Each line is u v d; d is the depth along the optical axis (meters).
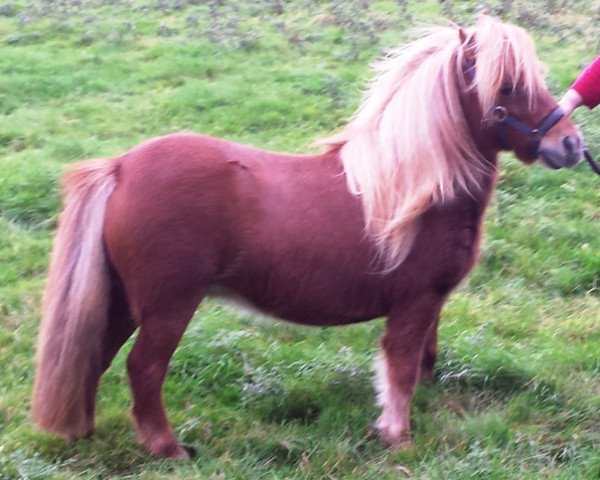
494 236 6.58
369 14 13.93
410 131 3.88
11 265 6.13
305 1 15.38
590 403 4.49
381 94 4.03
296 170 3.97
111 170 3.82
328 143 4.11
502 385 4.71
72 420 3.93
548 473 3.90
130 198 3.73
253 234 3.82
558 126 3.92
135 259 3.74
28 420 4.27
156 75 11.22
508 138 3.97
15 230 6.66
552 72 10.55
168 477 3.78
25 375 4.77
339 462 3.96
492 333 5.30
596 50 11.73
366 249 3.92
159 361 3.87
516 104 3.91
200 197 3.74
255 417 4.40
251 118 9.45
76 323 3.77
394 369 4.07
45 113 9.73
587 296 5.84
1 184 7.38
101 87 10.78
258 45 12.54
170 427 4.02
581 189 7.56
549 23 13.27
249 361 4.88
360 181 3.91
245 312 4.16
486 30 3.87
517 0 14.69
